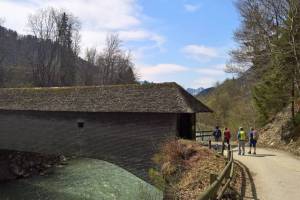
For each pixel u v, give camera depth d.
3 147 31.06
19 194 25.02
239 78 44.38
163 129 23.81
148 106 24.16
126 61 77.94
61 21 64.81
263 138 34.38
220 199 10.34
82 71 76.31
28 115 29.95
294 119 30.64
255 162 20.84
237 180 15.25
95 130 26.62
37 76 63.53
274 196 12.55
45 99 29.56
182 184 16.41
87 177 28.48
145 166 24.12
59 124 28.33
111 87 27.36
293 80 31.44
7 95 32.19
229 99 66.06
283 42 31.77
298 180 15.42
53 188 26.19
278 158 22.78
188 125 25.91
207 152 19.53
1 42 69.62
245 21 37.88
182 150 20.05
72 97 28.34
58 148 28.30
